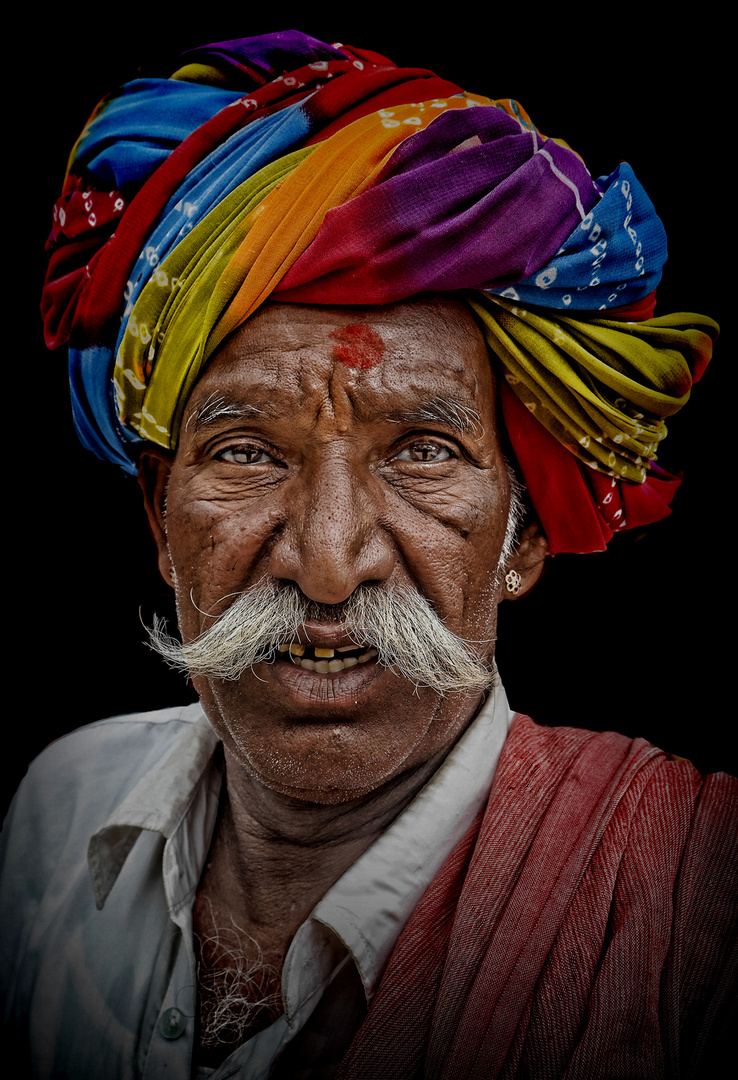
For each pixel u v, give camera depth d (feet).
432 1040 3.56
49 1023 4.72
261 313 3.82
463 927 3.76
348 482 3.74
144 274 4.06
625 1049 3.43
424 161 3.79
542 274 3.88
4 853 5.49
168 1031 4.29
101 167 4.32
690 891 3.77
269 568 3.83
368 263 3.65
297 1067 4.06
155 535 4.80
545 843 3.94
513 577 4.69
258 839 4.47
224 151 4.00
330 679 3.78
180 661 4.32
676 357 4.37
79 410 4.79
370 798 4.27
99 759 5.66
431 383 3.79
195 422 3.99
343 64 4.30
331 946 4.15
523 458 4.33
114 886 4.88
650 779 4.22
